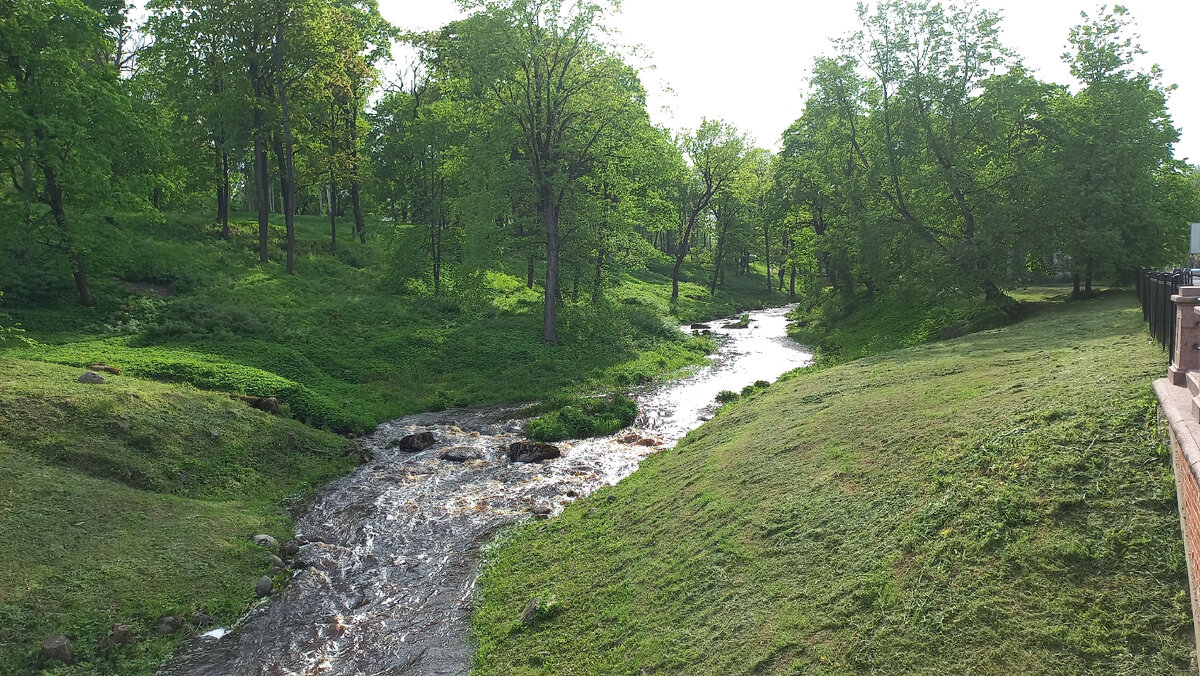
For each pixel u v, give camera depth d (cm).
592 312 3225
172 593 1034
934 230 2625
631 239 3241
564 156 3036
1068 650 562
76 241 2334
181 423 1534
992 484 795
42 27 2184
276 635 980
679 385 2603
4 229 2188
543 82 2912
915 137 2545
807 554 834
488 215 2916
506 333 3017
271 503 1422
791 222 4547
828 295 4109
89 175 2262
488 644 902
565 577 1032
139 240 3127
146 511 1222
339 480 1586
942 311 2880
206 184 3688
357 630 987
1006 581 651
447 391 2389
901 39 2548
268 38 3303
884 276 2908
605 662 786
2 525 1053
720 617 782
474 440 1892
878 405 1287
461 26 2842
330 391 2203
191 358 2067
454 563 1180
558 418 2014
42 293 2409
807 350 3369
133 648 919
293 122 3631
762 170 6184
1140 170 2539
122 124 2409
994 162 2605
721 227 6188
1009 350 1623
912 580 703
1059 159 2556
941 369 1520
